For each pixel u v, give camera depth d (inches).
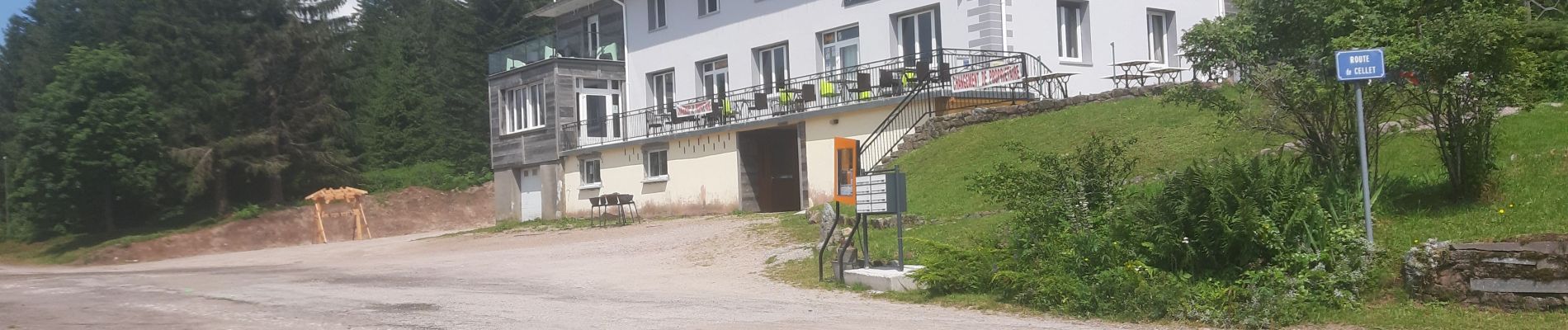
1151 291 381.4
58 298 572.4
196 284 653.3
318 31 1640.0
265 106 1625.2
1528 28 518.9
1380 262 393.7
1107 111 832.3
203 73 1555.1
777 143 1120.2
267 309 481.7
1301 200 396.8
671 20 1286.9
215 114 1561.3
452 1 2015.3
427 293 544.4
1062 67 1027.9
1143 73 1015.6
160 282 678.5
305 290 577.9
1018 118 872.9
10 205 1681.8
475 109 1973.4
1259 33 480.4
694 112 1137.4
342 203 1552.7
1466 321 342.0
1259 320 365.1
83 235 1536.7
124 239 1337.4
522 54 1400.1
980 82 919.7
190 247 1331.2
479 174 1831.9
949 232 595.5
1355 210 417.4
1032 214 438.6
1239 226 389.7
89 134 1414.9
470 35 1964.8
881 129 917.8
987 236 489.7
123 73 1461.6
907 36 1053.2
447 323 413.7
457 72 1963.6
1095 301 396.8
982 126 864.3
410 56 2118.6
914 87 937.5
